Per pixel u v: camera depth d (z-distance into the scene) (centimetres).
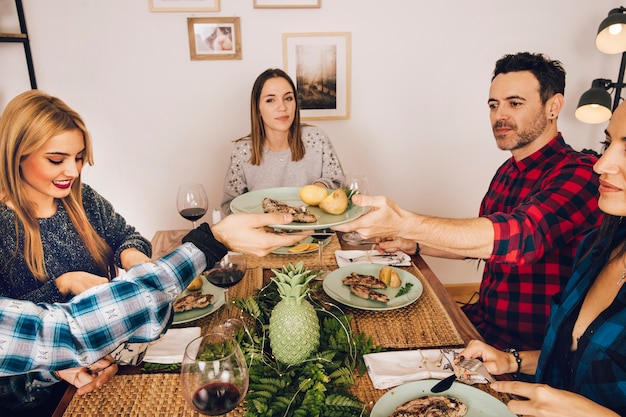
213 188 295
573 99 296
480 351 109
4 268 134
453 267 324
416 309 130
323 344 108
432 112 293
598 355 94
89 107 271
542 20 281
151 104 276
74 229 148
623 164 89
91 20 258
